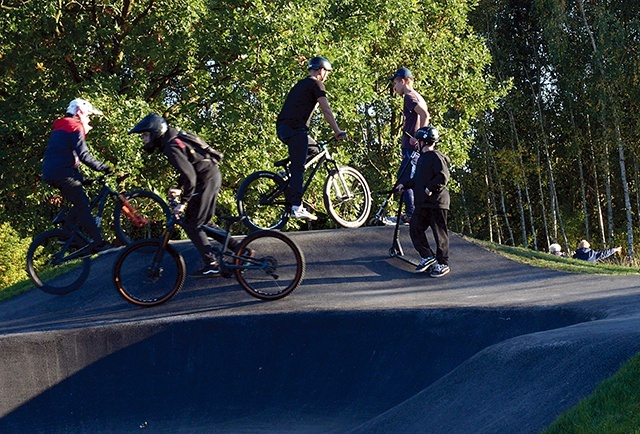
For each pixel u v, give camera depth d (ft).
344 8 65.77
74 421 22.09
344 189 27.81
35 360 22.89
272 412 21.57
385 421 15.02
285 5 54.65
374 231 33.71
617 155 103.19
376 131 87.81
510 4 111.45
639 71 87.40
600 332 14.60
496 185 120.78
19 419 21.98
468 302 23.95
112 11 55.01
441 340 21.65
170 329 23.94
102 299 29.68
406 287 28.40
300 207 26.03
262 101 53.67
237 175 54.54
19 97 54.75
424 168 29.22
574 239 111.86
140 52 54.08
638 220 106.63
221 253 24.45
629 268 31.32
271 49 54.29
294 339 23.31
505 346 15.66
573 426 11.10
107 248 24.84
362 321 22.94
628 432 10.41
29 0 49.90
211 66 58.29
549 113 111.65
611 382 11.74
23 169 54.75
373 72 78.79
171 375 23.26
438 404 14.74
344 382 21.98
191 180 23.00
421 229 29.71
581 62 95.14
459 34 97.76
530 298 24.12
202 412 22.00
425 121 30.60
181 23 51.98
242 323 23.86
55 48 54.13
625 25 92.73
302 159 25.95
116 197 24.95
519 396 13.21
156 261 25.08
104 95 51.98
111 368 23.40
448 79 84.48
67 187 24.17
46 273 36.35
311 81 26.07
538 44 109.60
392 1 67.10
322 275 29.89
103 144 49.75
